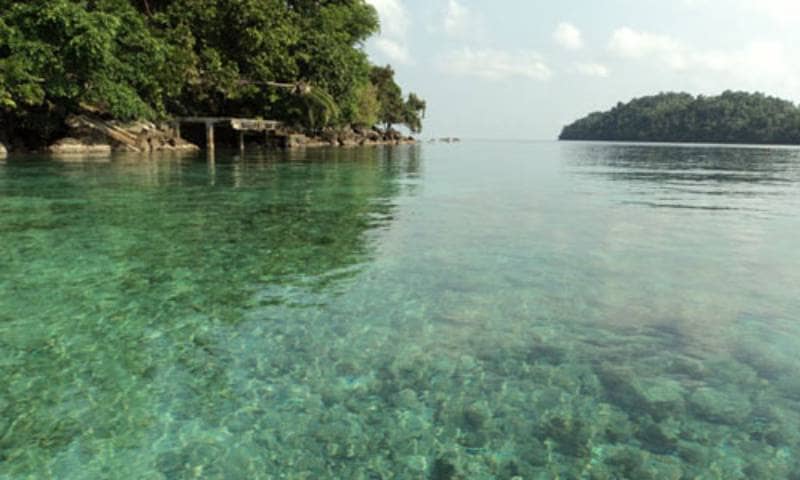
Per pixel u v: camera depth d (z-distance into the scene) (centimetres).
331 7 4969
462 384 442
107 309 595
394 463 343
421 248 884
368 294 653
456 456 350
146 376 450
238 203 1318
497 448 359
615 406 410
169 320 567
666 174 2736
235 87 3688
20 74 2092
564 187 1934
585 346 512
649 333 543
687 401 416
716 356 493
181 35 3209
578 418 394
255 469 336
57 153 2631
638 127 19438
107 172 1878
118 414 394
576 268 774
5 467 335
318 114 4416
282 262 789
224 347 505
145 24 3111
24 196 1307
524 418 394
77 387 431
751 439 369
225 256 816
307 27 4478
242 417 392
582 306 617
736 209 1381
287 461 344
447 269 761
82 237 912
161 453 351
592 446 361
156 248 857
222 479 327
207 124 3425
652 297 649
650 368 470
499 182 2097
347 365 471
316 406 408
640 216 1242
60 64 2248
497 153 6025
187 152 3225
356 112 5041
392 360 481
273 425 383
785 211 1352
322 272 741
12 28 2142
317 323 563
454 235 988
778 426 384
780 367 472
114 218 1078
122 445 359
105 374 452
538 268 772
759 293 668
